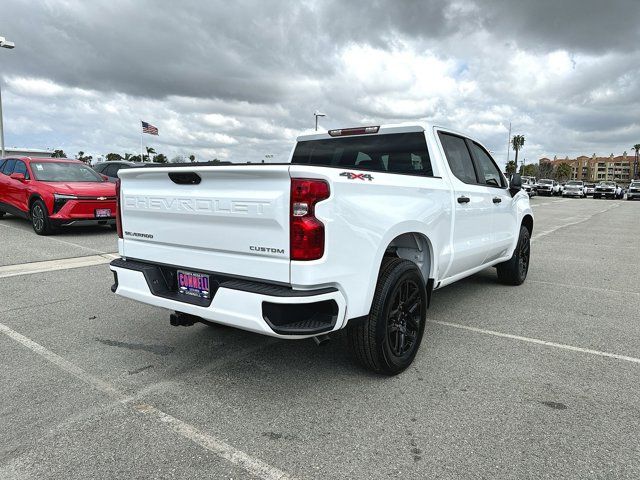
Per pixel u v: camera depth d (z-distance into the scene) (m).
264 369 3.68
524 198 6.63
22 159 11.20
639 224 16.86
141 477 2.39
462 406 3.12
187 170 3.12
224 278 3.11
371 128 4.66
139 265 3.65
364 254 3.06
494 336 4.49
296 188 2.71
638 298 5.95
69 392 3.28
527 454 2.59
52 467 2.46
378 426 2.87
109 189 10.27
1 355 3.92
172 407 3.09
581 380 3.52
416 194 3.71
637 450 2.63
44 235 10.03
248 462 2.51
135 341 4.26
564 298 5.93
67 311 5.11
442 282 4.45
